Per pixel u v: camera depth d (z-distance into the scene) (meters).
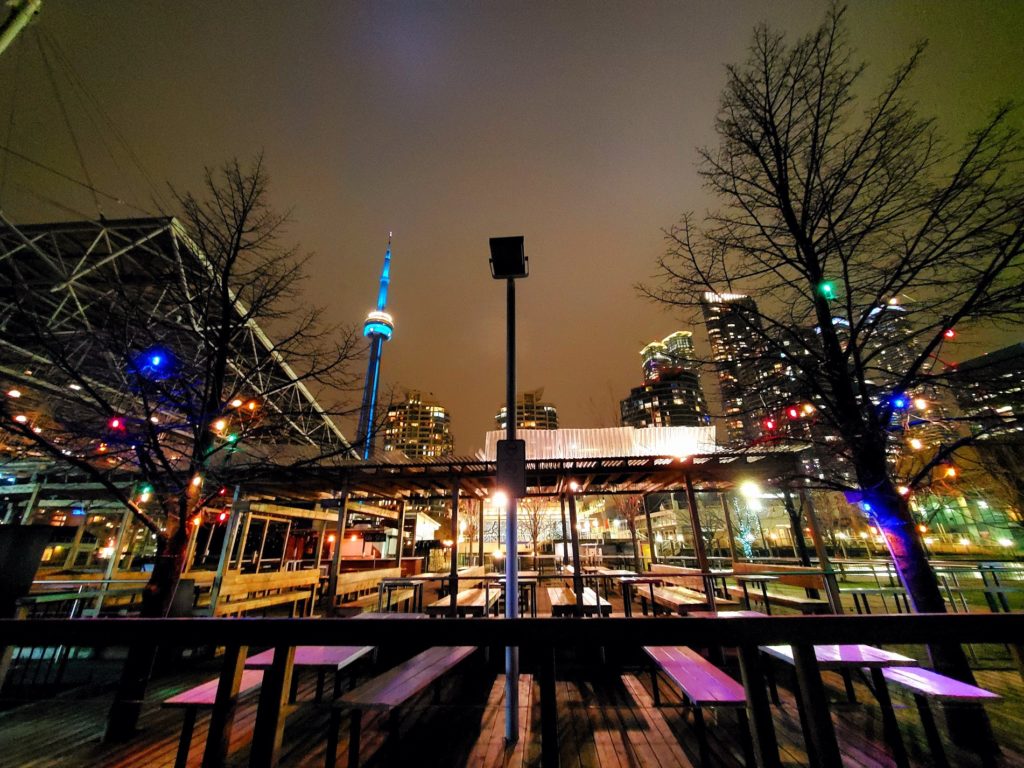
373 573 12.07
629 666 6.62
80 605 9.56
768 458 7.84
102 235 16.20
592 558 19.75
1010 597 12.98
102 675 6.73
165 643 1.67
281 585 9.87
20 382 7.70
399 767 3.92
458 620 1.64
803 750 4.11
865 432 4.92
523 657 6.68
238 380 6.62
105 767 4.01
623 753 4.13
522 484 4.73
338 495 11.91
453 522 8.57
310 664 4.27
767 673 5.60
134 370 5.54
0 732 4.79
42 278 17.83
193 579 8.77
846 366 5.24
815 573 7.82
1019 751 4.02
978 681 5.87
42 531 6.49
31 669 7.01
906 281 5.07
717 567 16.03
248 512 9.01
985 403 5.48
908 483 5.16
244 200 6.44
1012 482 11.93
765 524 32.03
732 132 6.14
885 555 25.23
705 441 10.68
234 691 1.84
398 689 3.83
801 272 5.71
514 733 4.34
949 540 21.44
